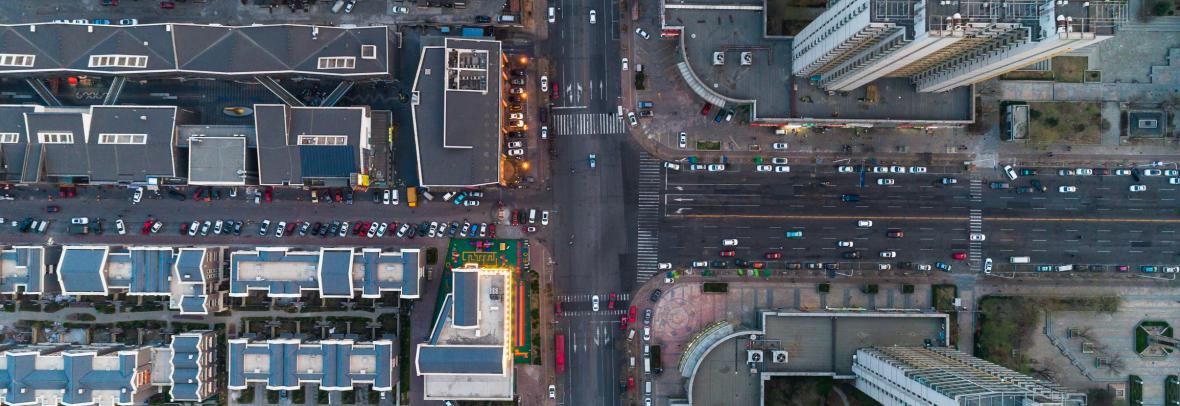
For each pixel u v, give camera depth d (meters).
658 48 102.19
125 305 101.25
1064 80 102.56
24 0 101.19
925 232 102.88
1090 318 103.94
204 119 100.94
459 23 101.81
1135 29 103.00
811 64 87.81
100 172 94.19
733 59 96.25
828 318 98.06
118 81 99.69
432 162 93.56
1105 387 103.69
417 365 93.62
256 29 94.12
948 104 95.38
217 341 101.44
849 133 102.50
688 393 96.06
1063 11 64.25
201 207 101.69
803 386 99.88
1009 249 103.00
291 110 93.94
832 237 102.94
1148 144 102.88
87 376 94.44
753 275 103.19
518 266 102.62
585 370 103.00
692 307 103.25
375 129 97.75
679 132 102.31
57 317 101.19
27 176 92.75
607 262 102.81
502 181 98.50
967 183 102.94
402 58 101.88
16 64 93.12
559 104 102.31
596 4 102.12
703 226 102.88
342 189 101.69
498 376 98.31
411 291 95.88
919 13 67.69
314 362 96.88
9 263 95.44
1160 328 103.56
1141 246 103.06
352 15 102.06
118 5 101.38
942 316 98.50
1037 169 102.94
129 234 101.44
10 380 93.69
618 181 102.50
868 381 93.12
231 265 95.06
